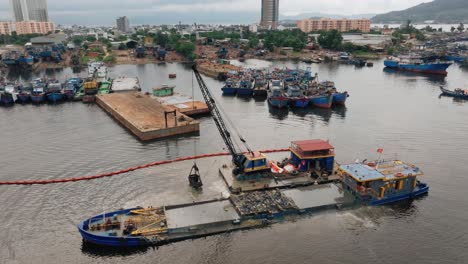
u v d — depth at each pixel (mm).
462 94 149625
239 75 188375
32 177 73750
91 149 89938
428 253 50688
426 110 128750
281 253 50344
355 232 55094
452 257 49906
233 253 50344
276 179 70000
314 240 53094
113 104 128125
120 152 87750
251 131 105688
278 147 92000
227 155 85500
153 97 142250
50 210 61094
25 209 61406
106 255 50281
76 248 51562
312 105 137500
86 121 116125
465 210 61250
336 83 187500
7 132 104812
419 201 63938
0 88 153375
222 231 54469
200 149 89938
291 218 58031
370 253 50562
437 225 57031
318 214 59250
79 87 167000
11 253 50188
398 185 63875
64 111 130000
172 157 84438
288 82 166375
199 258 49500
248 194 63344
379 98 150250
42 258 49344
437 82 189250
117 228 53781
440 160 82438
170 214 57906
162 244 52281
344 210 60531
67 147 91562
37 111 130250
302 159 71875
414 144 93312
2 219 58312
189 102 133250
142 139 95438
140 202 63438
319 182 69125
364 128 107750
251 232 54719
